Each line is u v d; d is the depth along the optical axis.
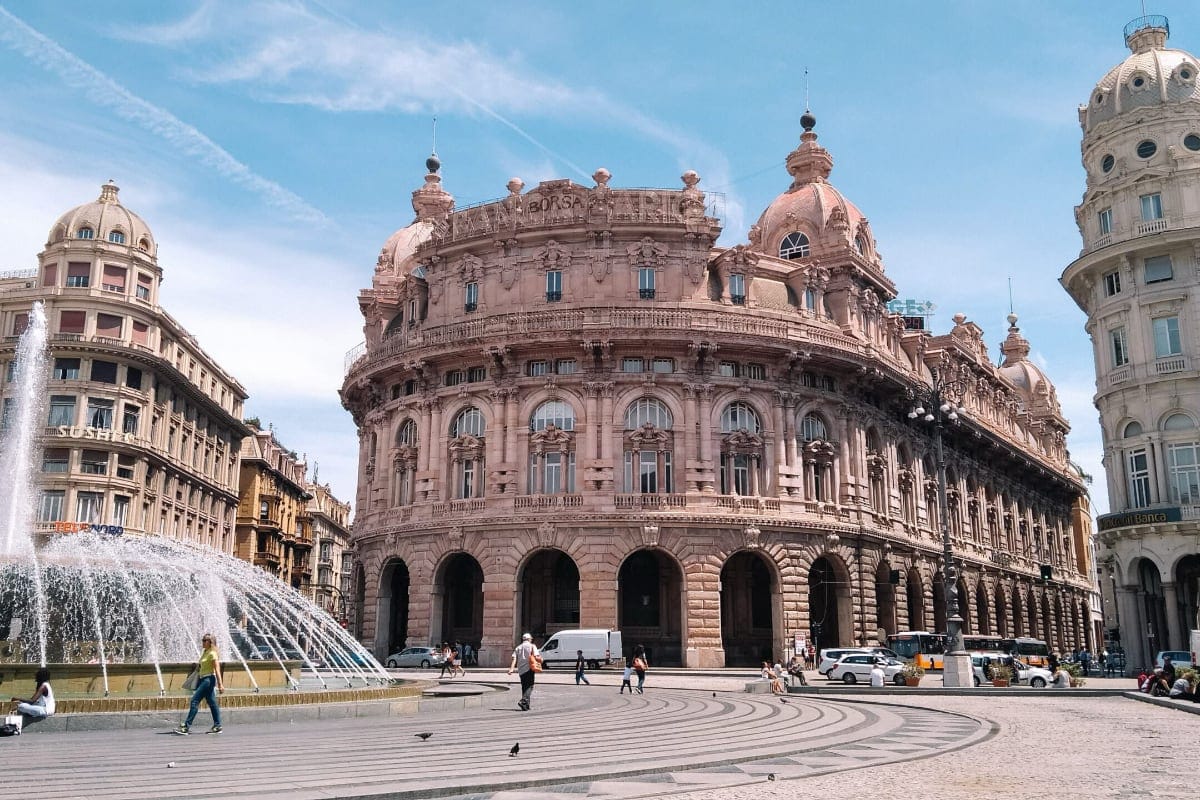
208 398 92.94
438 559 65.12
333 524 157.75
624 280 66.75
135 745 21.84
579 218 67.12
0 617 36.72
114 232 83.56
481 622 68.56
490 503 64.06
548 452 64.75
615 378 64.69
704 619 61.47
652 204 67.81
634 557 67.06
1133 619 61.56
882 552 71.75
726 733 25.28
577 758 19.98
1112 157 66.81
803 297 71.38
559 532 62.22
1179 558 59.50
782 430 66.50
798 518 65.06
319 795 15.24
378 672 39.16
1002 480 102.25
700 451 64.25
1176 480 60.81
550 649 58.91
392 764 18.95
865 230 81.12
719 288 68.56
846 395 71.38
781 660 62.91
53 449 74.81
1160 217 63.47
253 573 40.72
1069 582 117.56
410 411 70.38
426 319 71.44
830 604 70.94
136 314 81.19
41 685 24.48
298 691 30.28
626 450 64.19
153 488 81.88
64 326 78.19
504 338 64.62
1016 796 15.52
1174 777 17.72
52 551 36.84
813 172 86.19
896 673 50.53
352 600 74.38
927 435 85.38
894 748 22.19
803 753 21.20
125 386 78.56
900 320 82.69
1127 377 63.38
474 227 70.06
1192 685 35.62
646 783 16.91
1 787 16.02
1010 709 34.88
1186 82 65.19
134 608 38.12
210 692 24.12
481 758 19.92
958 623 46.81
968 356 97.62
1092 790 16.19
